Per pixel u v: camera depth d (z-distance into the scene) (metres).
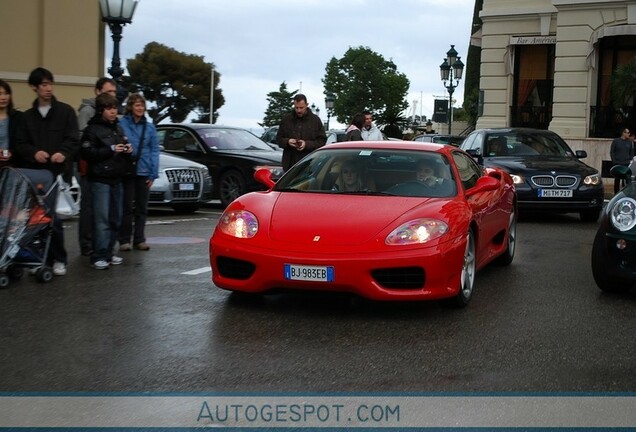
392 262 6.39
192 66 57.75
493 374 5.18
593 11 28.36
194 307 6.93
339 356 5.53
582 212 14.79
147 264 9.05
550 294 7.83
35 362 5.32
